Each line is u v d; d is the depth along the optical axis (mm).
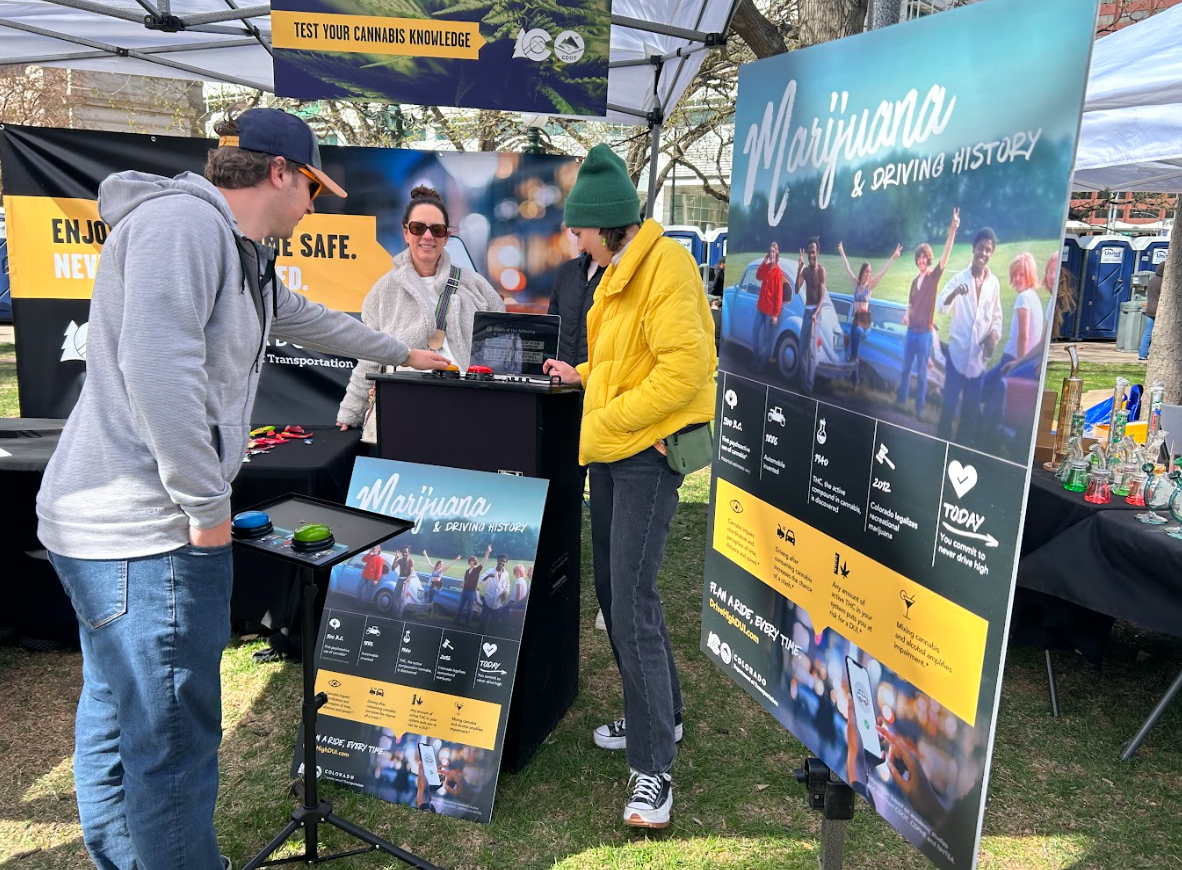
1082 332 15398
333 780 2324
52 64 4266
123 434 1455
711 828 2211
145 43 3975
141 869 1604
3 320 12750
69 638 3107
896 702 1482
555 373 2314
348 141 9234
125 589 1461
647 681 2137
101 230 3979
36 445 3066
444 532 2328
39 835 2137
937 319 1340
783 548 1821
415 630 2316
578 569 2689
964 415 1288
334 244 4078
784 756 2555
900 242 1417
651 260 1947
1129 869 2109
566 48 2506
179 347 1375
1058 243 1104
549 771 2424
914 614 1426
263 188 1620
